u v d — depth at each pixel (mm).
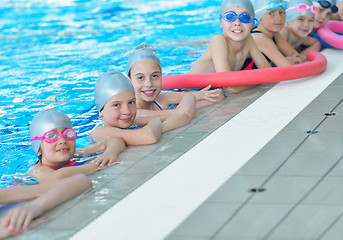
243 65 5355
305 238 2240
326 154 3158
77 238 2498
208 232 2396
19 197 3000
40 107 5062
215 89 4922
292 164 3066
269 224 2396
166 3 10891
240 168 3100
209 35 7914
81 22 9523
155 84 4348
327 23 6793
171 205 2729
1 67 6680
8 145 4207
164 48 7195
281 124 3834
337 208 2471
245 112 4258
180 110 4254
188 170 3188
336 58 5852
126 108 3908
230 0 5016
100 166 3412
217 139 3689
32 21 9828
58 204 2885
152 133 3787
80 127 4492
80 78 6027
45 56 7195
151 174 3209
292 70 4824
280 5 5457
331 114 3930
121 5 10938
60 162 3465
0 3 11672
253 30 5641
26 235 2570
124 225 2578
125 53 7129
